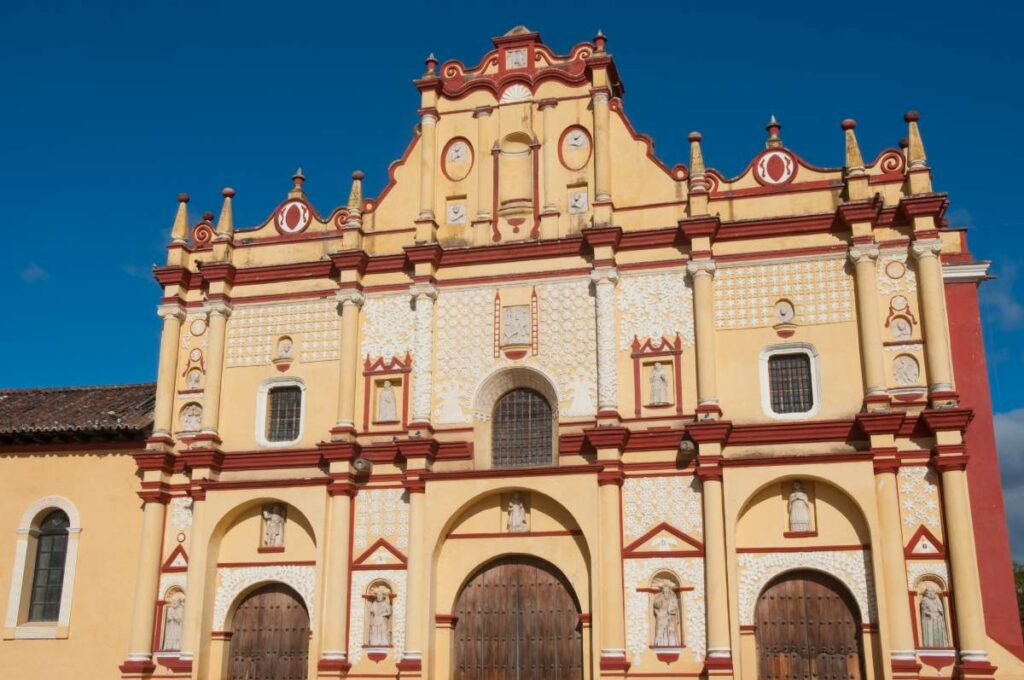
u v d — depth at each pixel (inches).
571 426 1179.3
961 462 1057.5
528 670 1135.0
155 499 1246.3
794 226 1176.2
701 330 1160.2
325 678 1145.4
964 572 1031.0
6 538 1304.1
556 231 1250.0
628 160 1256.8
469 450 1195.3
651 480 1140.5
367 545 1195.9
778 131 1231.5
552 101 1293.1
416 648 1130.0
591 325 1205.1
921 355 1115.9
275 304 1309.1
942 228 1178.0
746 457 1103.0
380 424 1234.6
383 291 1275.8
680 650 1086.4
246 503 1222.9
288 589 1218.0
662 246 1208.8
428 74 1331.2
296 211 1343.5
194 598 1196.5
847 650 1061.1
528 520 1165.1
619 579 1106.7
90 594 1258.0
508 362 1217.4
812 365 1144.2
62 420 1325.0
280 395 1288.1
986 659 1008.2
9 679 1246.9
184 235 1353.3
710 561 1087.0
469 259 1255.5
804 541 1089.4
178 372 1306.6
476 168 1296.8
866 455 1073.5
